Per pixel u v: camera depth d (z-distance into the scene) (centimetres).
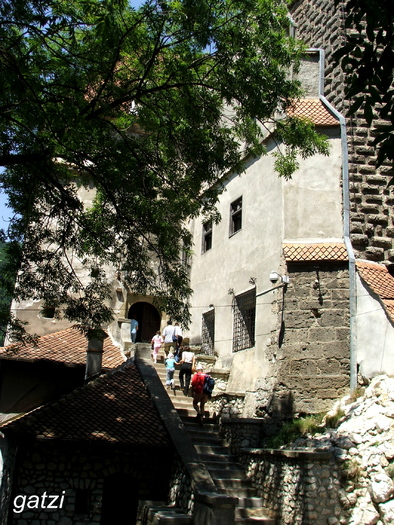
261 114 1298
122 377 1639
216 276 2067
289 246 1599
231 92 1285
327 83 1791
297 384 1467
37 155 1130
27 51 1245
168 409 1498
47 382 1794
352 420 1241
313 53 1833
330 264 1547
